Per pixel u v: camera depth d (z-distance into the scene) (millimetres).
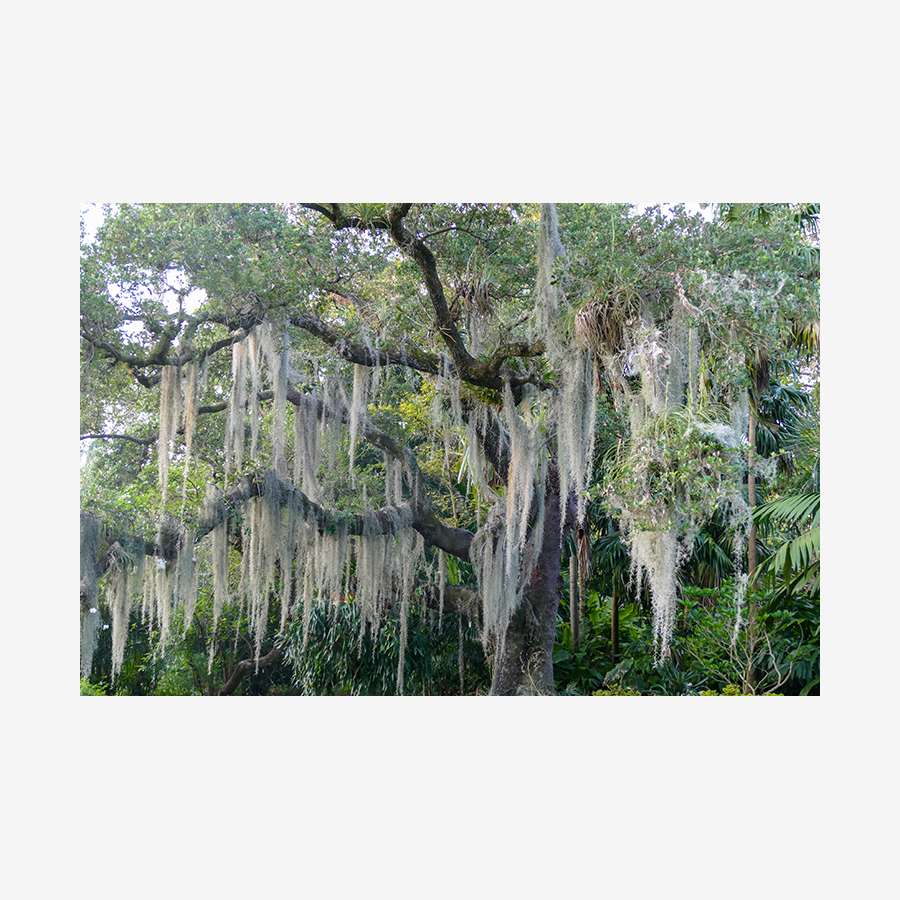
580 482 5891
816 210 7070
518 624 8383
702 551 9922
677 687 9258
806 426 9633
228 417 7254
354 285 7859
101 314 6355
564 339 5855
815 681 8055
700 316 5043
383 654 9547
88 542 6336
